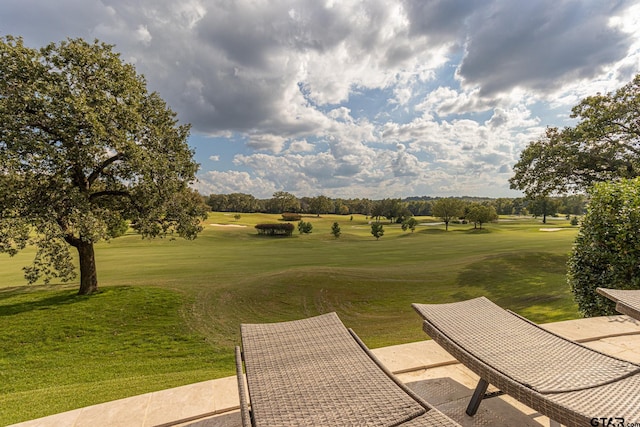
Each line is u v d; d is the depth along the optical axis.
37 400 3.82
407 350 3.35
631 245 4.93
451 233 49.69
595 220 5.41
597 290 3.43
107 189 12.47
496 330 2.55
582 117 15.11
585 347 2.30
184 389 2.68
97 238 10.34
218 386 2.72
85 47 10.77
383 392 1.79
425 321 2.64
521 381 1.91
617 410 1.62
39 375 6.22
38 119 9.47
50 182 9.88
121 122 10.66
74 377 5.99
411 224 54.94
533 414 2.31
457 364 3.07
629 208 5.00
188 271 17.09
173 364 6.55
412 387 2.70
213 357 6.96
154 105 12.95
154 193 11.16
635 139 13.82
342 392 1.80
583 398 1.75
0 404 3.76
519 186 17.39
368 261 20.48
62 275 11.16
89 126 9.52
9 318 9.16
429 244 31.09
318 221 80.19
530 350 2.28
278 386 1.87
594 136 14.05
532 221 84.00
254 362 2.15
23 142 8.88
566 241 27.34
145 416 2.31
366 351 2.25
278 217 84.00
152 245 33.97
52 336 8.24
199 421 2.29
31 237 10.43
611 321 4.11
